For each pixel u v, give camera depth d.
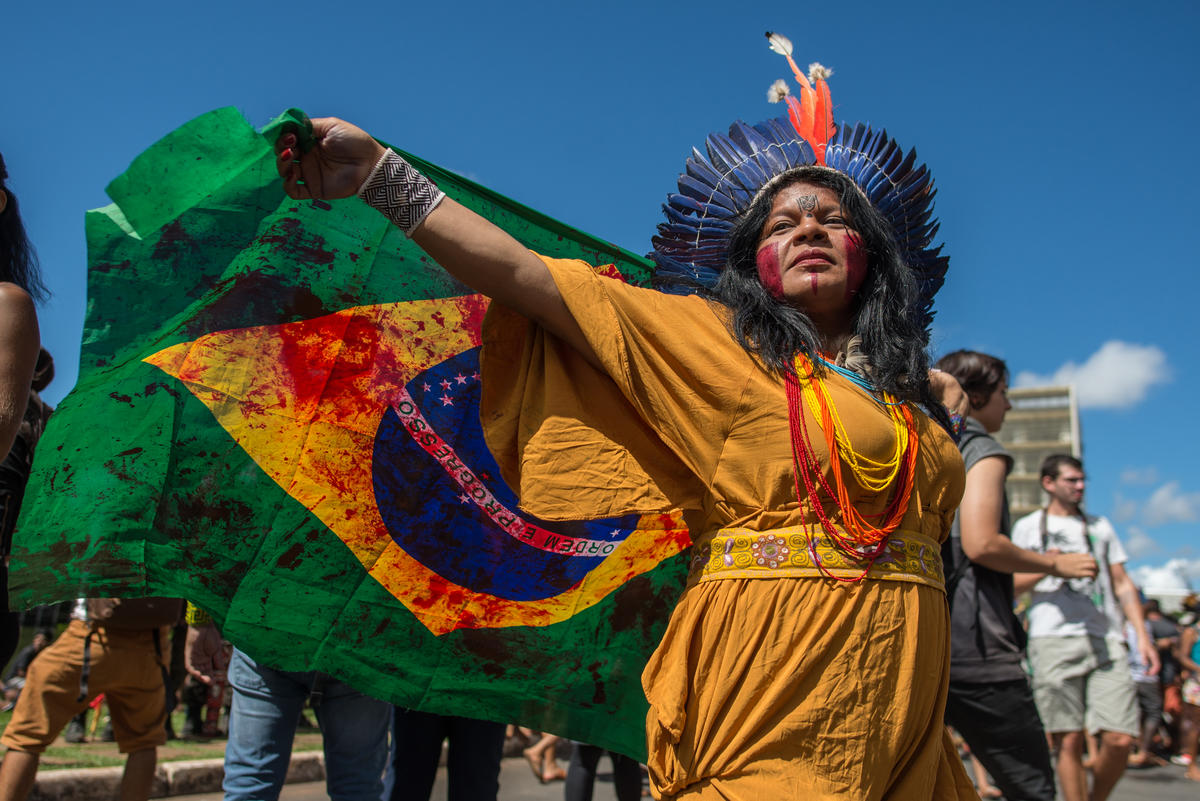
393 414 2.58
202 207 2.35
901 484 1.86
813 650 1.72
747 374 1.88
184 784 5.60
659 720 1.80
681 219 2.38
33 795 4.88
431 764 3.23
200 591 2.34
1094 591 4.99
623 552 2.75
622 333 1.90
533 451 1.93
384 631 2.53
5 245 2.68
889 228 2.14
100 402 2.28
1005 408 4.00
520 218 2.69
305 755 6.51
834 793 1.67
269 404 2.45
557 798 6.29
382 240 2.57
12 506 2.78
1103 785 4.93
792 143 2.37
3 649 2.77
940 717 1.86
